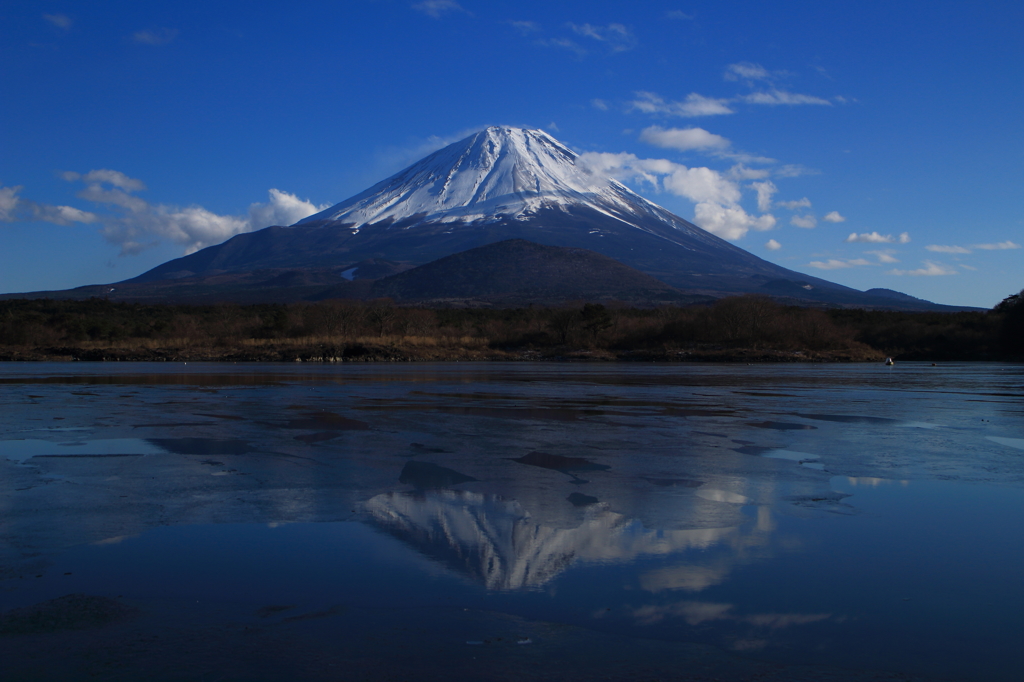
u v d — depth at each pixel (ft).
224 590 21.53
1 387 96.89
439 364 188.75
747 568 23.95
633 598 21.24
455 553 25.17
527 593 21.50
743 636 18.76
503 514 30.35
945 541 27.04
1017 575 23.49
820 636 18.79
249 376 125.90
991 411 73.00
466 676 16.31
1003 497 34.22
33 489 34.45
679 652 17.76
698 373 148.36
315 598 20.94
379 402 77.51
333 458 42.98
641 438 52.13
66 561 24.02
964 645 18.45
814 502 32.99
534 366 179.63
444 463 41.65
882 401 83.87
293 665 16.78
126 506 31.27
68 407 70.38
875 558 25.07
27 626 18.85
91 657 17.12
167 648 17.62
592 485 36.06
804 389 102.89
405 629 18.89
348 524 28.63
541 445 48.47
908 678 16.61
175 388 95.96
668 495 34.04
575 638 18.51
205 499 32.60
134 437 50.80
